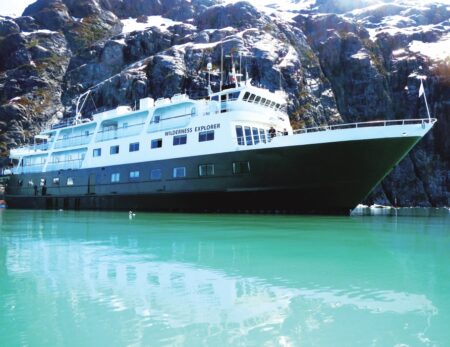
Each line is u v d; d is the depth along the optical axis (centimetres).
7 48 13112
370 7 14850
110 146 4191
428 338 597
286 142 3080
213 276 1005
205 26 12650
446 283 933
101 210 4194
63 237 1844
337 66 11194
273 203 3238
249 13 12075
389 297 814
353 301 784
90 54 12475
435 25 13038
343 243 1631
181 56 10450
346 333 618
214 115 3438
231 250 1432
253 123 3478
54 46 13262
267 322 668
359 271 1066
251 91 3550
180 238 1786
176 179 3603
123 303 770
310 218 2980
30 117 10712
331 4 15762
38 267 1119
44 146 5153
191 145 3547
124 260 1227
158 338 598
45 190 4859
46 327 643
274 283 931
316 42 11938
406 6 14500
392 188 9719
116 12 16262
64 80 12025
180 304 765
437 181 9862
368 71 10775
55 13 14612
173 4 16662
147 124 3900
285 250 1436
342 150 2936
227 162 3319
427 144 10150
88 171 4369
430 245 1592
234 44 10181
